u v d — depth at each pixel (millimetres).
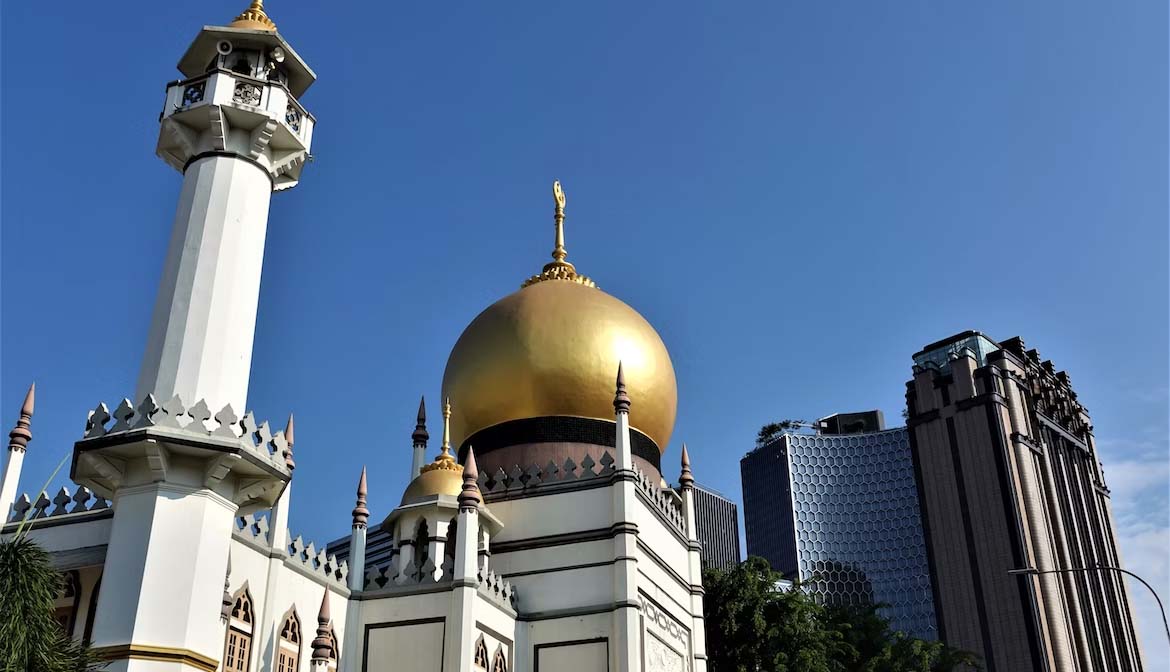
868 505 146250
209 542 25453
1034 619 92500
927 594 137750
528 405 43750
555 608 37906
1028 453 102562
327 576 34250
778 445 154000
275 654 31000
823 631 51656
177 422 25422
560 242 52125
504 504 40312
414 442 47281
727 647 49562
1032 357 116250
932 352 116062
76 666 20656
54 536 30594
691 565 44688
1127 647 104500
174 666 23844
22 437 32125
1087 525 107312
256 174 30188
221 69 30172
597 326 44844
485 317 46375
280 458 27188
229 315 28062
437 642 34125
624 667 35781
